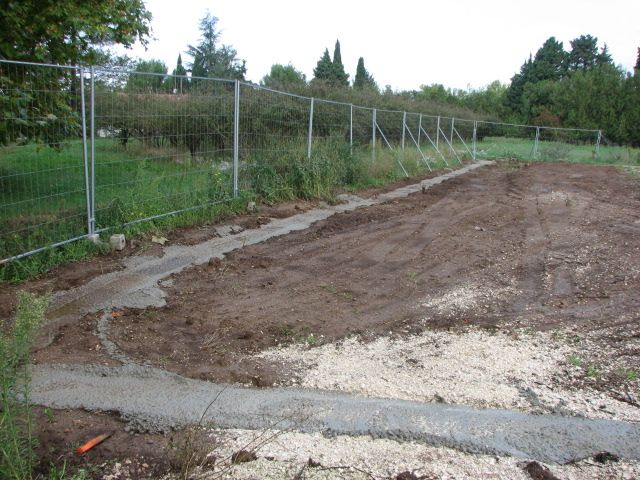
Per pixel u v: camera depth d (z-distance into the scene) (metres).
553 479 2.97
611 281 6.42
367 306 5.52
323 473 2.96
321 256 7.23
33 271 5.76
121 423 3.39
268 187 9.93
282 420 3.45
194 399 3.67
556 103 34.06
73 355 4.21
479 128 30.17
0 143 6.82
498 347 4.62
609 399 3.83
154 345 4.46
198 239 7.52
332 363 4.25
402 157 16.23
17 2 7.53
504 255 7.56
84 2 8.46
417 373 4.12
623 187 14.86
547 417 3.58
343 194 11.82
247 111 9.64
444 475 2.98
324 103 12.69
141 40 11.02
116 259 6.49
